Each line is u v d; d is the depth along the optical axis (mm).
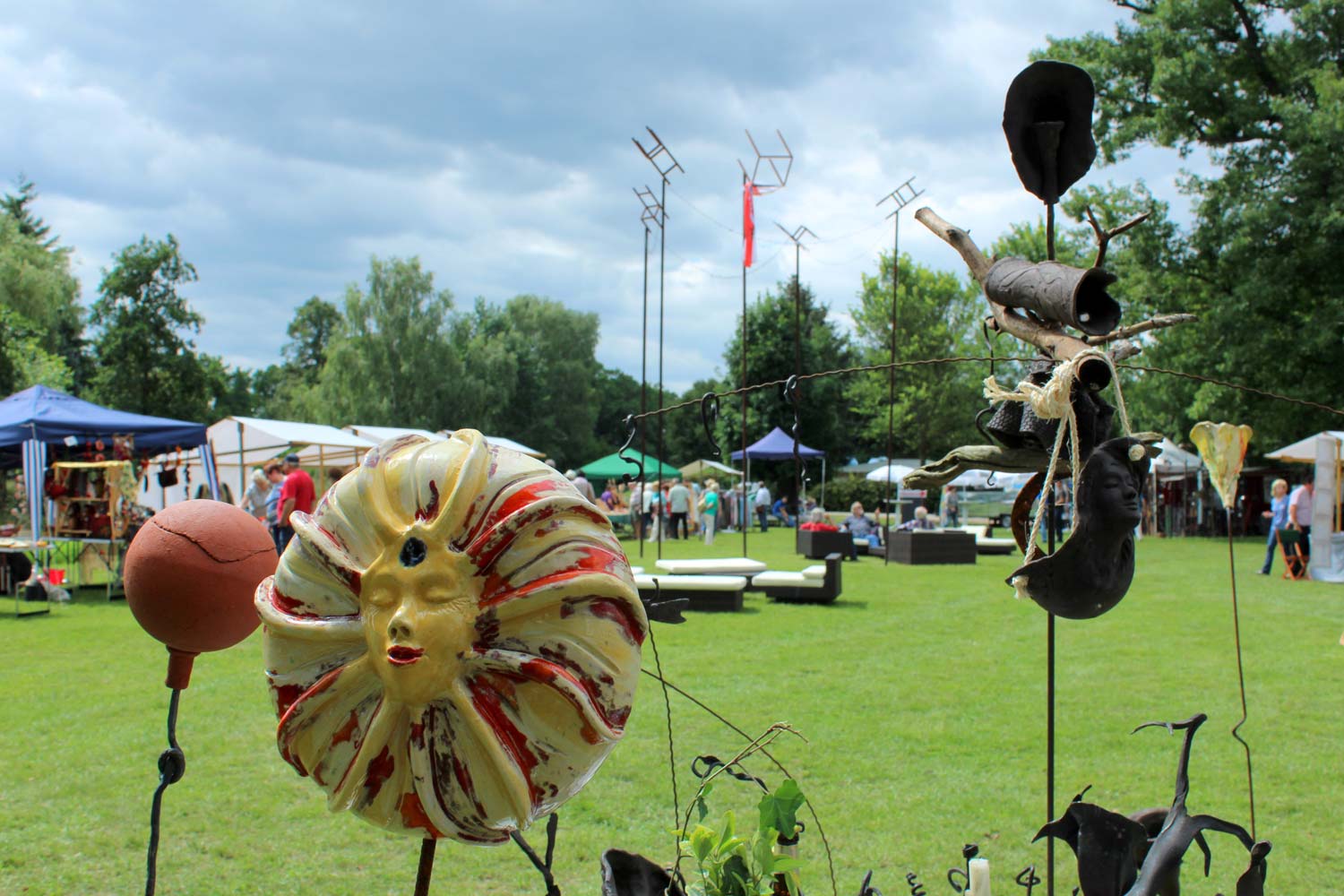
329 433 27250
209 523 1990
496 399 58531
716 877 2436
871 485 43688
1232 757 5535
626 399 89000
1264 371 26969
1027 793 4883
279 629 1771
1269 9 27047
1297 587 14609
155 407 54281
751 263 19062
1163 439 2293
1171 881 2486
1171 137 27000
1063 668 8086
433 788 1685
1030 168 2482
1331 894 3799
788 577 12656
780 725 2662
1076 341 2303
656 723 6203
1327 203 25203
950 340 44031
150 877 2027
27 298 37031
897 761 5426
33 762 5367
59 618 11344
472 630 1666
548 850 2230
